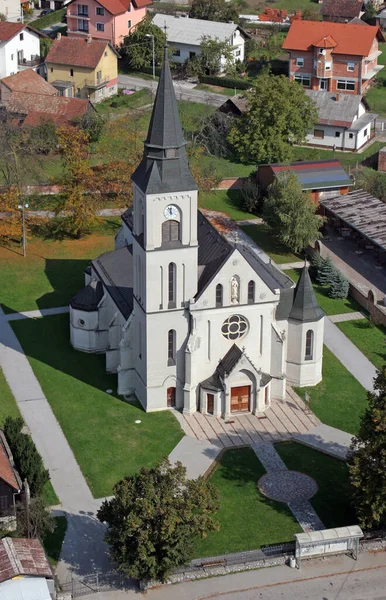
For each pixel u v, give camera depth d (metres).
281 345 91.38
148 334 87.81
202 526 68.62
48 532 75.31
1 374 96.69
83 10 188.12
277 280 94.62
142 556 66.12
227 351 90.62
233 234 129.00
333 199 131.62
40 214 131.00
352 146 159.25
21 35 178.38
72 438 87.12
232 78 183.12
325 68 177.38
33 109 153.62
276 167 135.00
